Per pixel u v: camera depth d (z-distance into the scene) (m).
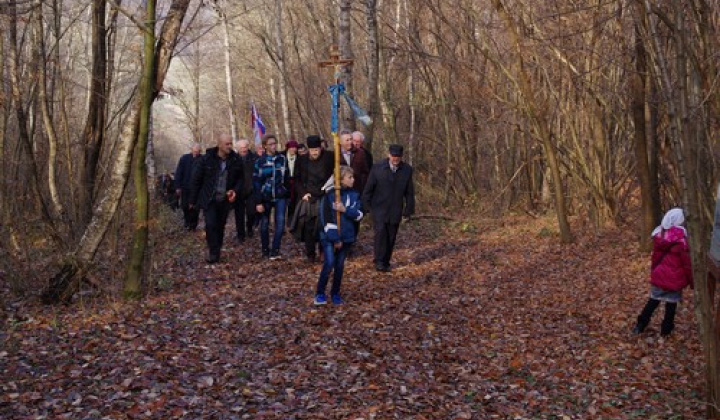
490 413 6.42
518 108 17.16
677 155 5.73
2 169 10.42
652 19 5.85
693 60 9.23
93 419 5.63
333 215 9.39
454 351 8.12
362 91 27.31
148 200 9.39
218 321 8.55
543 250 14.48
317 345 7.87
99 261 10.03
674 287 8.41
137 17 9.05
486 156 23.98
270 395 6.42
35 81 12.95
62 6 13.76
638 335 8.77
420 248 14.70
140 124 9.16
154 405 5.93
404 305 9.80
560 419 6.36
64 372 6.64
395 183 11.70
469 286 11.20
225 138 11.84
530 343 8.50
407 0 23.48
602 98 16.47
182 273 11.17
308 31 27.20
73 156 13.69
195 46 32.09
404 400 6.51
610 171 17.17
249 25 25.25
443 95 24.19
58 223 11.19
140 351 7.27
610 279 11.82
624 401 6.83
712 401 5.79
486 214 21.11
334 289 9.59
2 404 5.84
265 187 12.41
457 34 19.19
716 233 5.86
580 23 15.31
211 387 6.50
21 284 9.35
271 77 32.19
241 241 14.34
